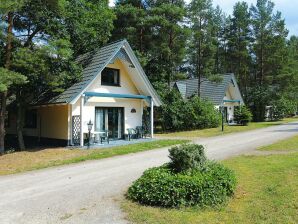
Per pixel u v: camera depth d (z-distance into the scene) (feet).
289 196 23.44
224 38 182.50
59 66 56.85
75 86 59.47
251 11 150.61
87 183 30.53
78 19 62.13
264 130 85.76
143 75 68.13
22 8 52.31
